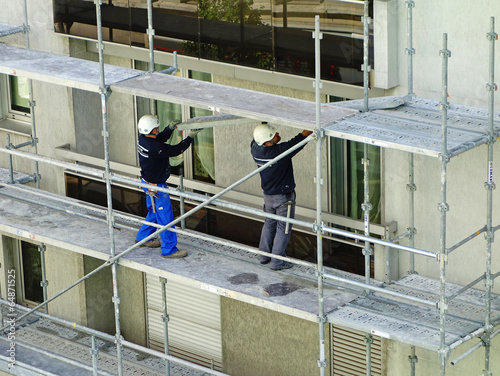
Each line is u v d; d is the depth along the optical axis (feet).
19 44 59.16
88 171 50.08
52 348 61.05
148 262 50.11
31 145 59.72
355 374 54.60
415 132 42.24
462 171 46.80
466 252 47.83
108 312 62.64
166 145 48.11
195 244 51.80
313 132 42.88
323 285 47.62
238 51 50.62
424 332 43.65
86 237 52.70
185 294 59.57
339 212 52.70
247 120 46.80
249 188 54.60
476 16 44.80
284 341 55.98
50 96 58.90
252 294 47.03
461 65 45.75
